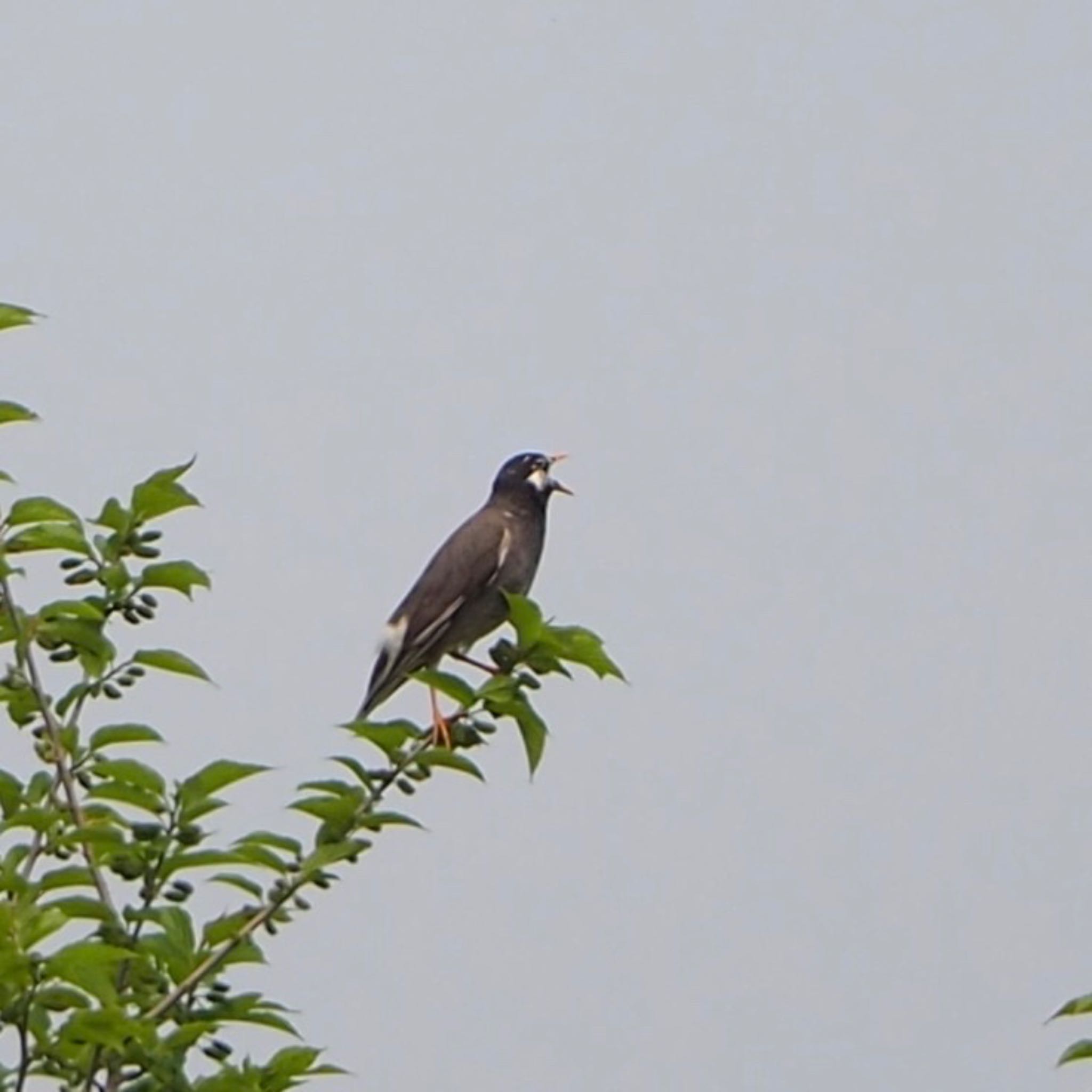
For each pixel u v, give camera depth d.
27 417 12.65
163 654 12.32
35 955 10.12
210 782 11.90
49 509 12.34
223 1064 11.38
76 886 11.43
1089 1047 10.15
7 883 10.88
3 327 12.77
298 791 11.91
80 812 11.90
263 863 11.73
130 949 11.07
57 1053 10.71
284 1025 11.56
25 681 12.16
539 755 12.55
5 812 12.04
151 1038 10.41
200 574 12.45
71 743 12.16
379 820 11.87
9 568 12.18
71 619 12.23
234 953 11.53
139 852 11.55
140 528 12.53
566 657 12.50
